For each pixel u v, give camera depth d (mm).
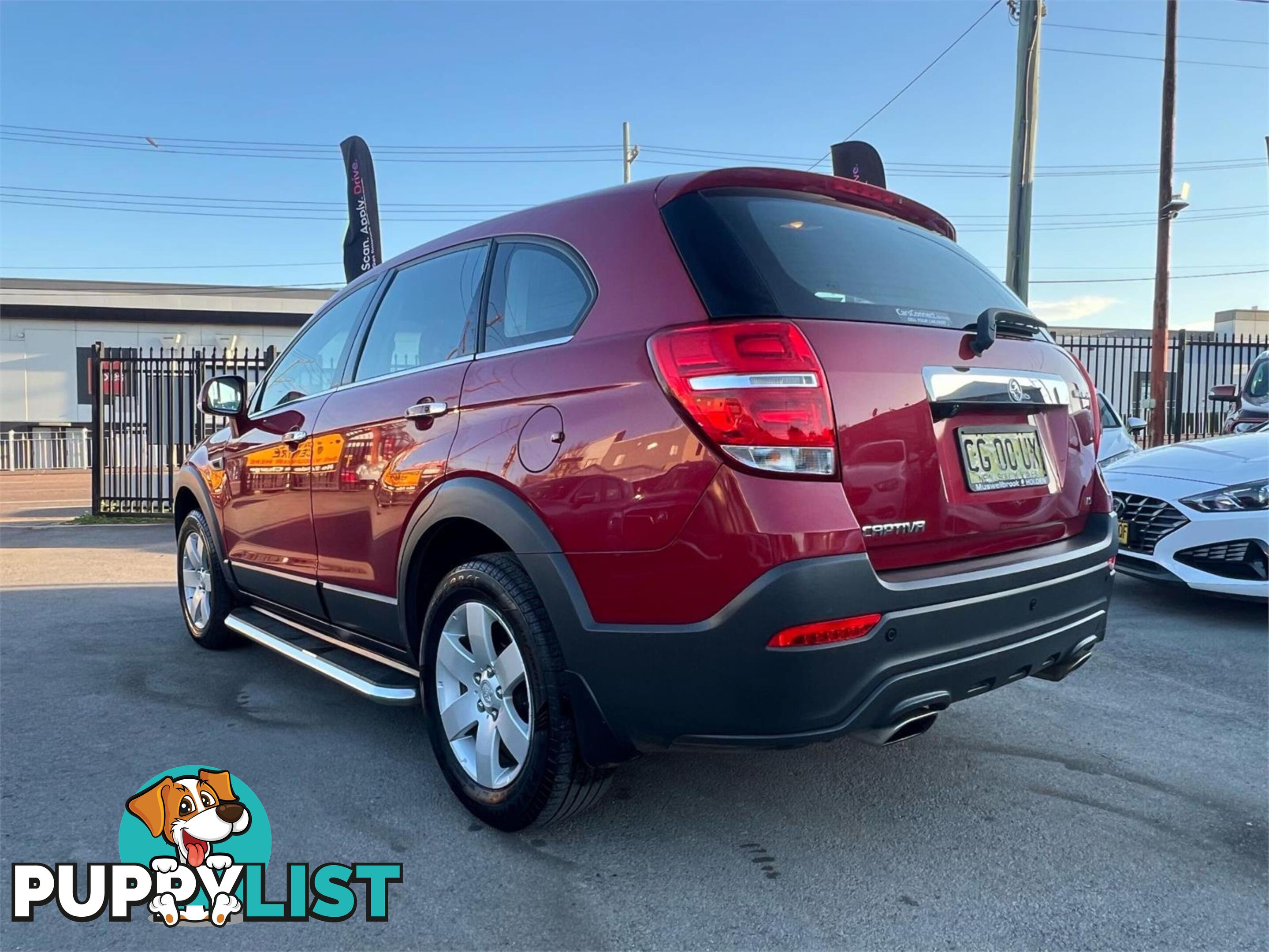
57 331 28609
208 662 4723
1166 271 15477
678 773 3250
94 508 11992
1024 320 2861
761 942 2232
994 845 2725
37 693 4176
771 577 2072
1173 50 15328
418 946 2229
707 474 2141
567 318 2621
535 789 2580
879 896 2443
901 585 2229
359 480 3314
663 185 2547
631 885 2498
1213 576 5223
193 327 29375
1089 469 3080
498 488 2625
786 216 2564
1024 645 2551
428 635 2969
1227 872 2574
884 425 2295
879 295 2529
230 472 4418
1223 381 15711
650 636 2258
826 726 2160
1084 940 2248
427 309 3293
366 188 12281
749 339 2156
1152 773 3260
